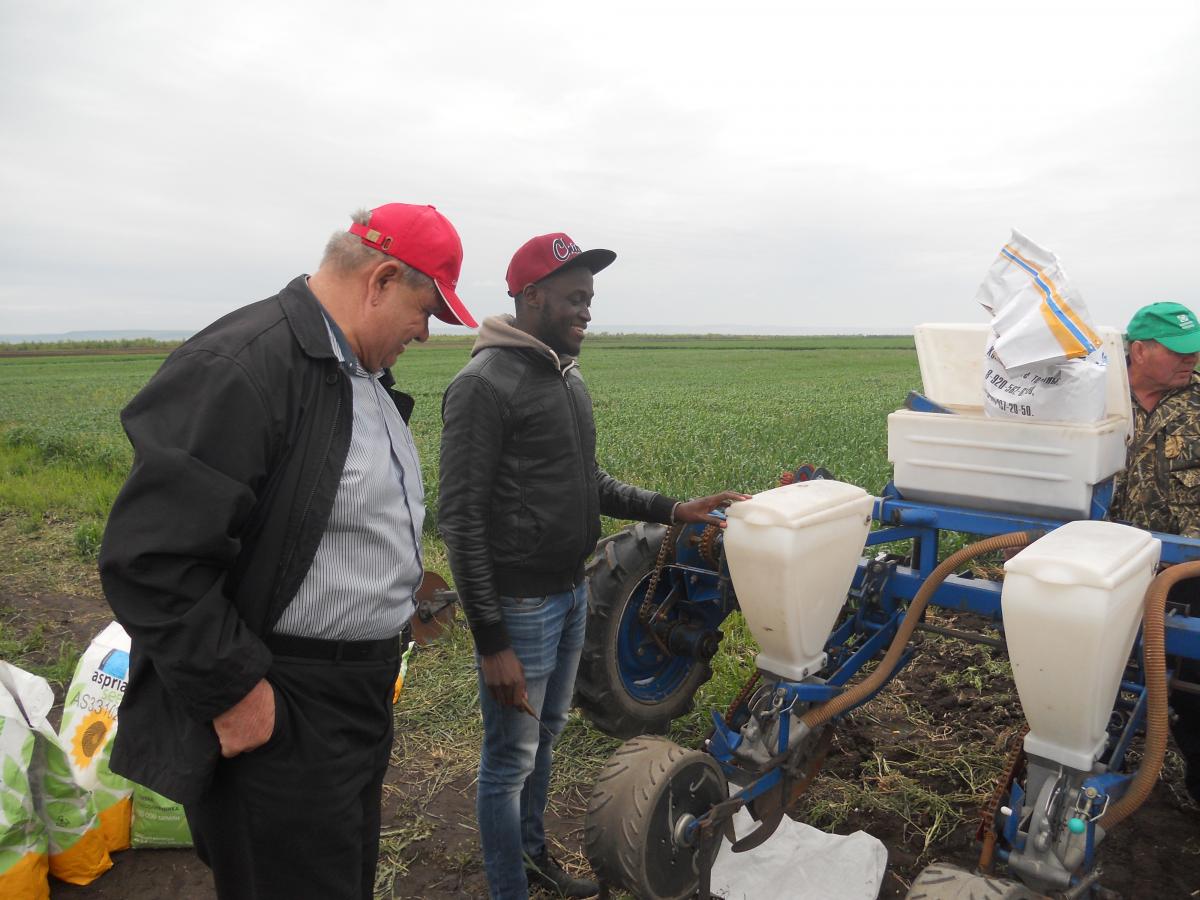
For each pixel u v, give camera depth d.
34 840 2.81
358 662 2.02
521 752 2.65
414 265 1.98
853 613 3.32
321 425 1.87
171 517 1.63
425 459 10.91
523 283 2.59
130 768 1.87
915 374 40.47
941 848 3.08
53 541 8.16
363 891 2.32
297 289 1.92
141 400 1.71
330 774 1.97
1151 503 3.24
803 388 29.77
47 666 5.00
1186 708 3.10
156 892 2.97
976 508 3.04
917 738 3.89
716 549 3.47
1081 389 2.71
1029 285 2.69
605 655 3.54
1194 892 2.83
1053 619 1.98
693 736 3.89
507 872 2.67
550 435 2.55
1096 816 2.10
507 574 2.59
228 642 1.71
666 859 2.25
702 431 14.81
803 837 2.92
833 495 2.56
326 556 1.92
